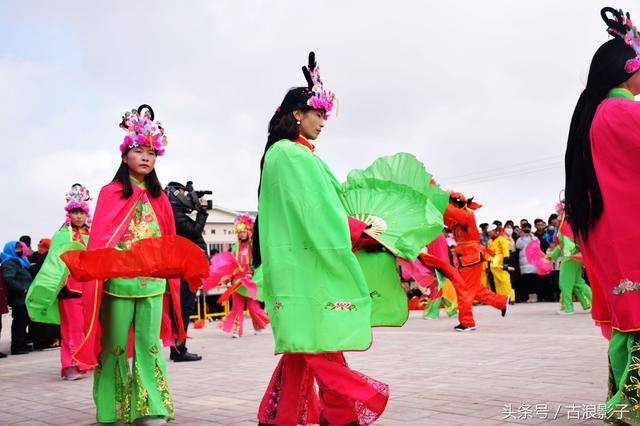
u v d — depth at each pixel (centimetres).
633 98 359
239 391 548
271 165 339
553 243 1292
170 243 414
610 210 331
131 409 434
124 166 461
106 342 441
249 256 1102
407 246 342
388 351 754
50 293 673
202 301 1661
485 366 597
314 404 357
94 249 408
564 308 1163
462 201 984
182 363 763
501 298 993
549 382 498
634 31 351
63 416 486
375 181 369
